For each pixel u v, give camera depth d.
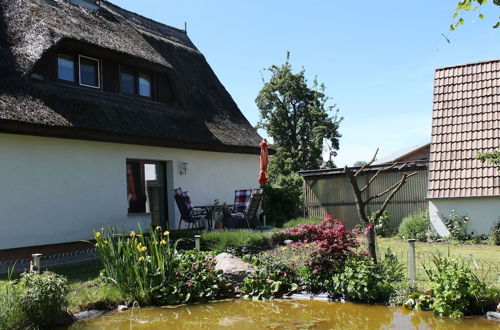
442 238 13.53
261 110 34.47
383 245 12.48
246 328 6.15
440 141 15.11
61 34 11.88
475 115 15.16
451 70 16.72
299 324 6.26
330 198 18.61
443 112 15.75
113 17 16.56
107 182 12.79
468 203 13.65
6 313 5.72
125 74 14.84
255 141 18.78
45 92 11.50
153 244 7.93
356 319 6.39
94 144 12.48
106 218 12.66
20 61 11.38
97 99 13.06
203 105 18.16
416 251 10.62
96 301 6.96
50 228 11.18
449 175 14.27
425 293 6.80
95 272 8.84
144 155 14.18
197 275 7.83
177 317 6.75
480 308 6.32
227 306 7.30
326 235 7.63
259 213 18.91
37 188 10.95
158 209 15.07
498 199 13.26
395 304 6.89
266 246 11.86
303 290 7.82
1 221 10.16
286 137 34.09
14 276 8.52
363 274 7.19
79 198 11.95
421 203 16.66
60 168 11.54
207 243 10.91
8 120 9.63
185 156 15.90
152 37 19.11
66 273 8.77
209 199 16.91
